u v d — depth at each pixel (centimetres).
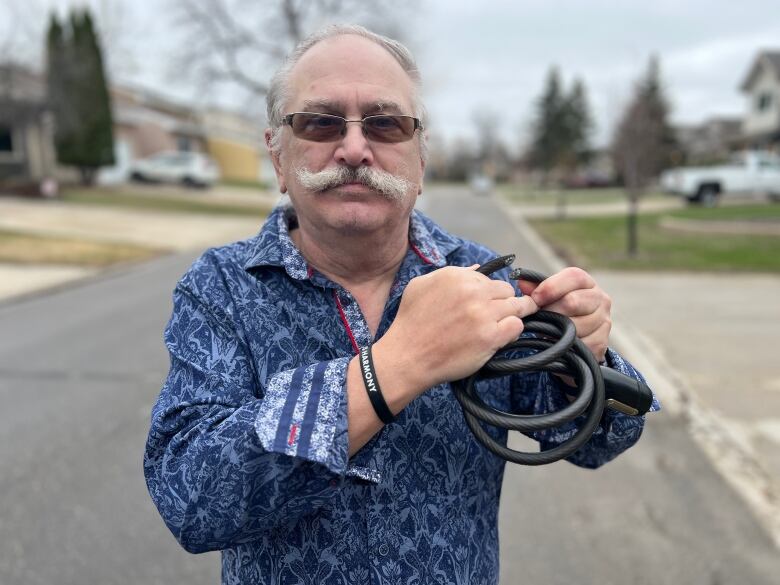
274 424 82
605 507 285
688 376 456
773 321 620
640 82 1335
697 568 241
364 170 101
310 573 98
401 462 101
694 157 4044
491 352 83
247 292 104
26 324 644
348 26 109
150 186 2831
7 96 1870
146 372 482
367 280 115
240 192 2978
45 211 1706
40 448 347
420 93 113
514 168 7025
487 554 111
